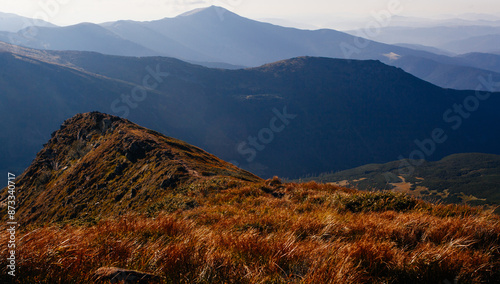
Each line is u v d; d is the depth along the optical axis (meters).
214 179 20.12
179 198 15.66
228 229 6.85
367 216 7.96
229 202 13.58
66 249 4.01
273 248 4.65
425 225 6.34
